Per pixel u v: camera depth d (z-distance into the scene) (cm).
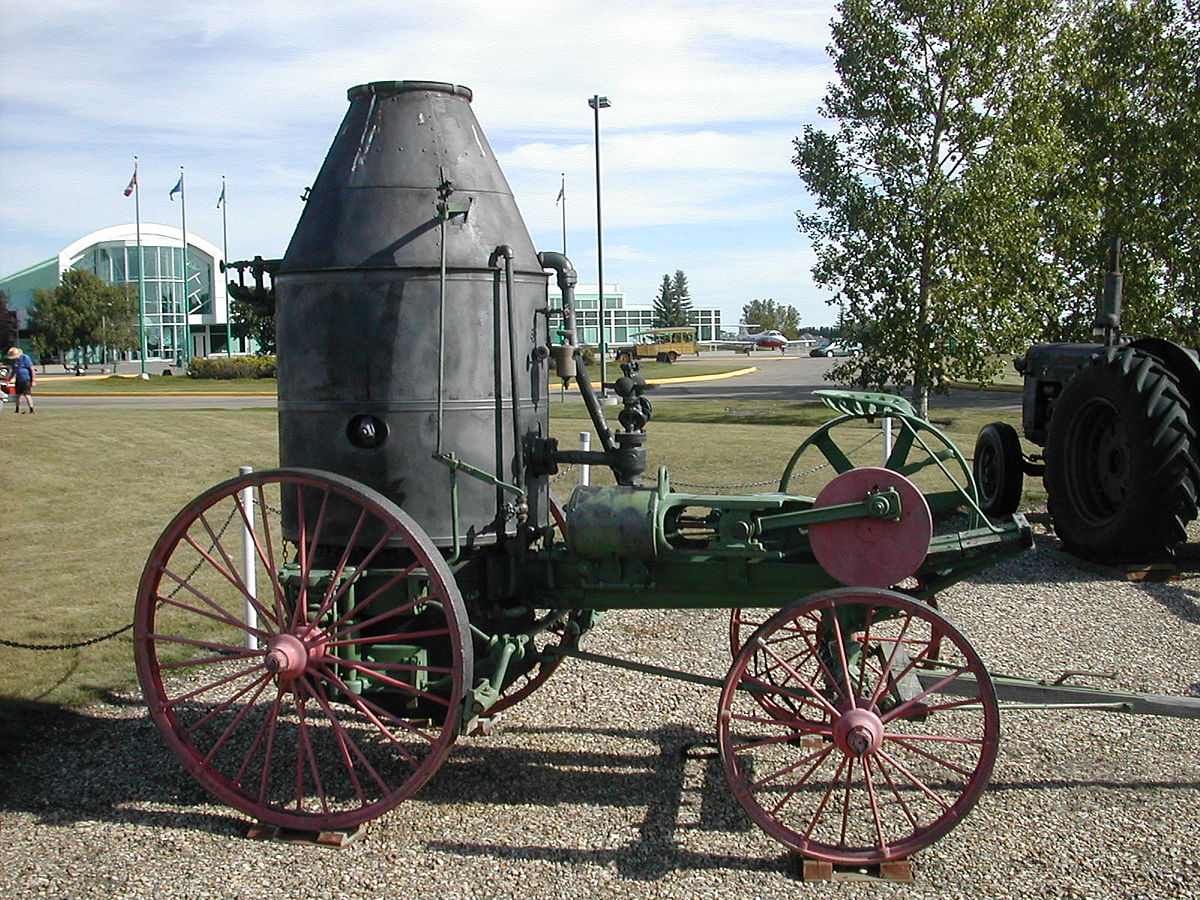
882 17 1559
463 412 427
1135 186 1695
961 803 372
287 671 402
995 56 1538
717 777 463
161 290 7525
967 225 1505
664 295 12038
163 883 374
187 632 682
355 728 525
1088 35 1720
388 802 400
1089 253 1680
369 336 421
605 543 420
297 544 442
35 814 431
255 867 385
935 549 414
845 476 403
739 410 2364
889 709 435
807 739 504
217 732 522
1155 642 652
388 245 423
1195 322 1714
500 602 450
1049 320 1658
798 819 421
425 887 371
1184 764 471
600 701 558
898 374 1622
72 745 507
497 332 434
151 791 454
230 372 4478
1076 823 414
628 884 372
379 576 434
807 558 438
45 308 6322
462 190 438
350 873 380
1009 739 505
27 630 686
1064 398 848
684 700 559
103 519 1078
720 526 421
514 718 535
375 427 421
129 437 1719
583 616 518
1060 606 738
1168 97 1700
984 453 996
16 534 1002
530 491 455
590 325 8244
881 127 1580
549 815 426
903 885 369
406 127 440
